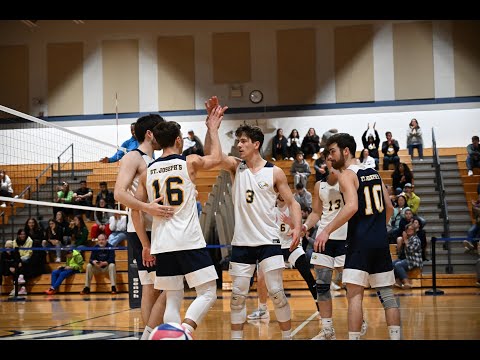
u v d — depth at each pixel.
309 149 16.94
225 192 13.78
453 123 17.84
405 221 12.76
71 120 18.72
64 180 16.52
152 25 18.73
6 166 17.52
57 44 18.83
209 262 4.01
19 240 12.88
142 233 4.20
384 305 4.32
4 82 18.81
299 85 18.28
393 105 18.02
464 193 15.60
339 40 18.23
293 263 6.47
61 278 12.62
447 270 12.76
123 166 4.25
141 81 18.70
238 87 18.41
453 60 17.91
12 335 5.70
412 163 16.69
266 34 18.45
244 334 5.58
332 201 5.47
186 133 18.47
